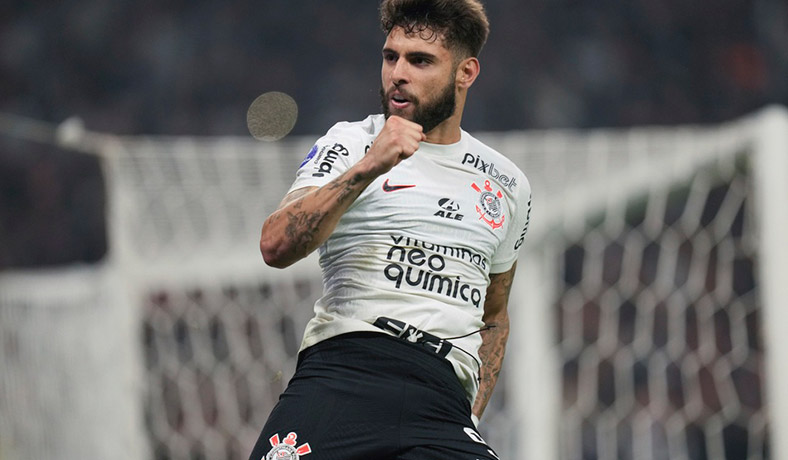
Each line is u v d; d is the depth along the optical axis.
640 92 47.31
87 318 20.48
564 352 22.72
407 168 9.20
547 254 18.09
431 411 8.94
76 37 48.50
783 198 16.59
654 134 17.62
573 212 17.77
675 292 21.33
